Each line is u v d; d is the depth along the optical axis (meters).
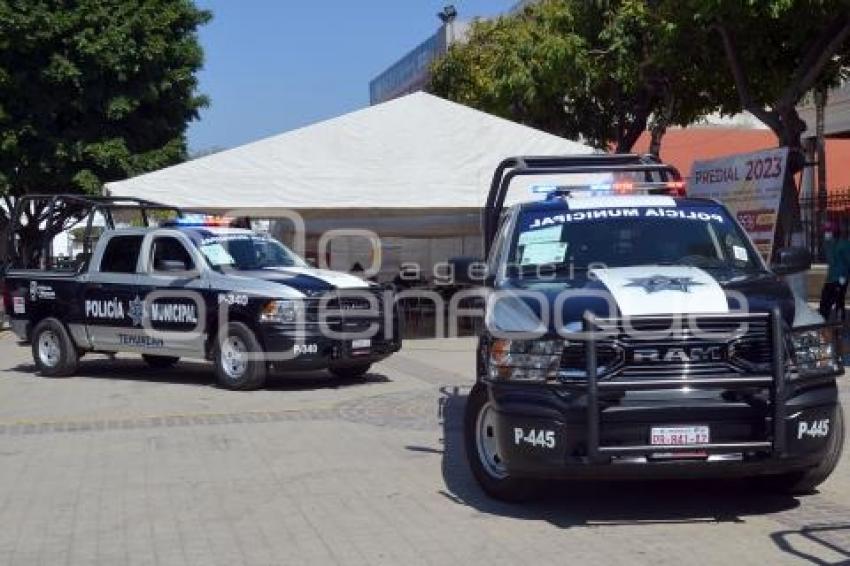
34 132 23.45
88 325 15.10
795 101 16.25
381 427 10.80
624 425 6.57
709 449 6.53
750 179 15.43
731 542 6.52
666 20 17.06
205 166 17.70
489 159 18.55
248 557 6.42
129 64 24.05
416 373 15.07
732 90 19.61
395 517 7.29
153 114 25.33
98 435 10.68
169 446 9.99
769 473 6.78
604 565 6.10
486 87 27.70
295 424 11.08
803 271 8.83
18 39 22.86
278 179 17.86
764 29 16.42
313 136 18.19
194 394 13.51
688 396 6.55
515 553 6.38
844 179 31.95
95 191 23.58
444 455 9.32
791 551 6.30
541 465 6.72
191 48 25.38
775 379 6.53
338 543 6.68
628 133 22.70
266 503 7.73
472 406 7.70
